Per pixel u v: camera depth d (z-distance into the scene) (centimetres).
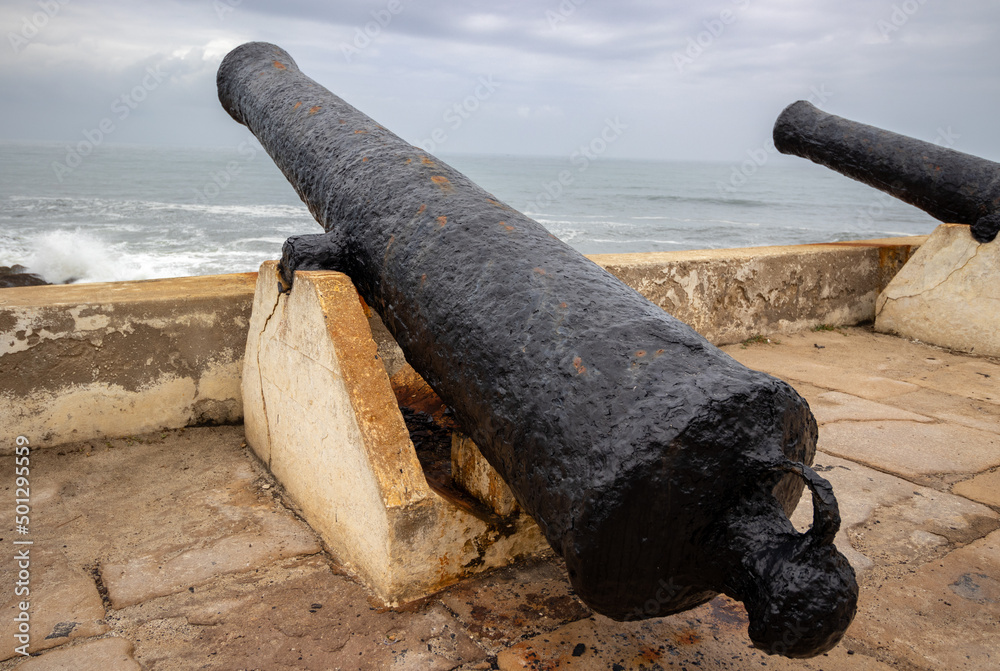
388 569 188
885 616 197
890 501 271
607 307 154
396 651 172
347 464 204
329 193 238
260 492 258
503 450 160
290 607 189
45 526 229
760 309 516
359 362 204
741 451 129
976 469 304
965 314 500
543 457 145
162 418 304
